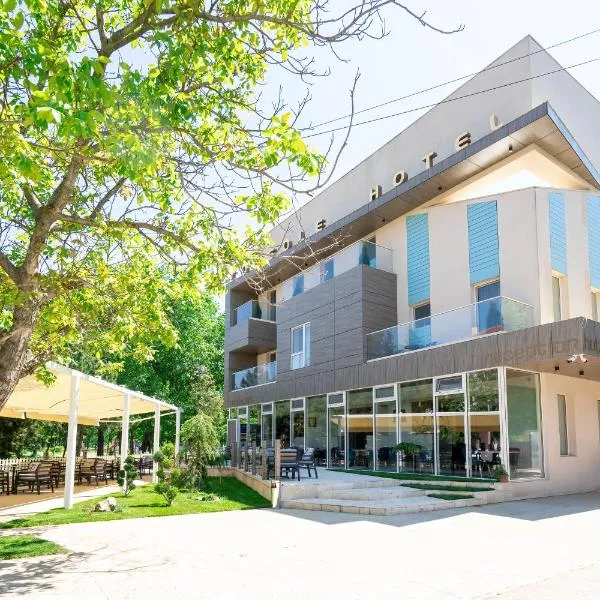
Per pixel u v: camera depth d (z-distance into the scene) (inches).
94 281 383.2
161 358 1472.7
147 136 270.7
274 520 455.2
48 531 393.1
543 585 258.8
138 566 290.5
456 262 788.6
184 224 377.4
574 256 721.6
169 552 325.4
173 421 1514.5
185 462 687.1
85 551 326.0
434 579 268.1
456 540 369.1
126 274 400.2
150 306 393.7
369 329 854.5
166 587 250.4
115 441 2032.5
